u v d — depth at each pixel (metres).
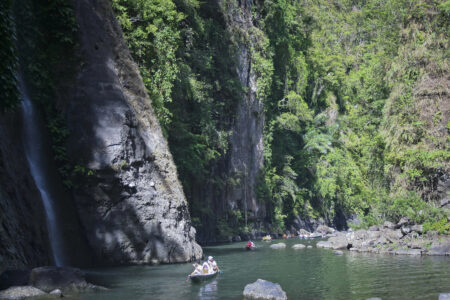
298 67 58.25
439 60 30.22
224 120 44.69
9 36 15.48
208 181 40.72
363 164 41.56
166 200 22.11
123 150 20.72
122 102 21.41
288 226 53.03
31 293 12.95
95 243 20.06
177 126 33.88
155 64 29.58
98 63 21.62
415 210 27.11
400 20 36.38
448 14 31.45
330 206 57.69
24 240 15.80
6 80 15.34
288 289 14.81
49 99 20.58
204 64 39.75
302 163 57.31
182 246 21.91
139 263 20.80
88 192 20.25
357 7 73.62
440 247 23.45
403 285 15.03
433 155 27.70
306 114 56.41
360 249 26.86
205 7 44.19
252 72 49.22
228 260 24.12
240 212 45.28
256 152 49.31
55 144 20.30
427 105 29.56
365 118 44.62
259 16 53.09
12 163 16.66
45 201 18.73
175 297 13.57
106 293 14.07
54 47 21.23
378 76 37.25
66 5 21.39
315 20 66.31
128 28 28.02
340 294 13.74
